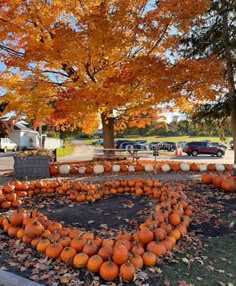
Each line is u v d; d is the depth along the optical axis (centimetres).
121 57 1033
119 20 861
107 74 1045
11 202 596
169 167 1088
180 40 1052
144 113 1380
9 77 1082
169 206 471
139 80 877
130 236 385
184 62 894
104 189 698
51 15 986
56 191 709
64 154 3150
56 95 1055
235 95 1230
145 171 1081
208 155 3042
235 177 750
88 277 320
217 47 1225
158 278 317
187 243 408
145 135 7475
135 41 941
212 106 1309
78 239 360
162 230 385
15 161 999
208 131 1457
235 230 461
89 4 1006
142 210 568
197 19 955
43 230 404
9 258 364
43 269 336
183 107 1261
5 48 1032
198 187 760
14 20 955
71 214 552
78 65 1070
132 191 708
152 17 873
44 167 1002
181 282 309
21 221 433
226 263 355
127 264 315
